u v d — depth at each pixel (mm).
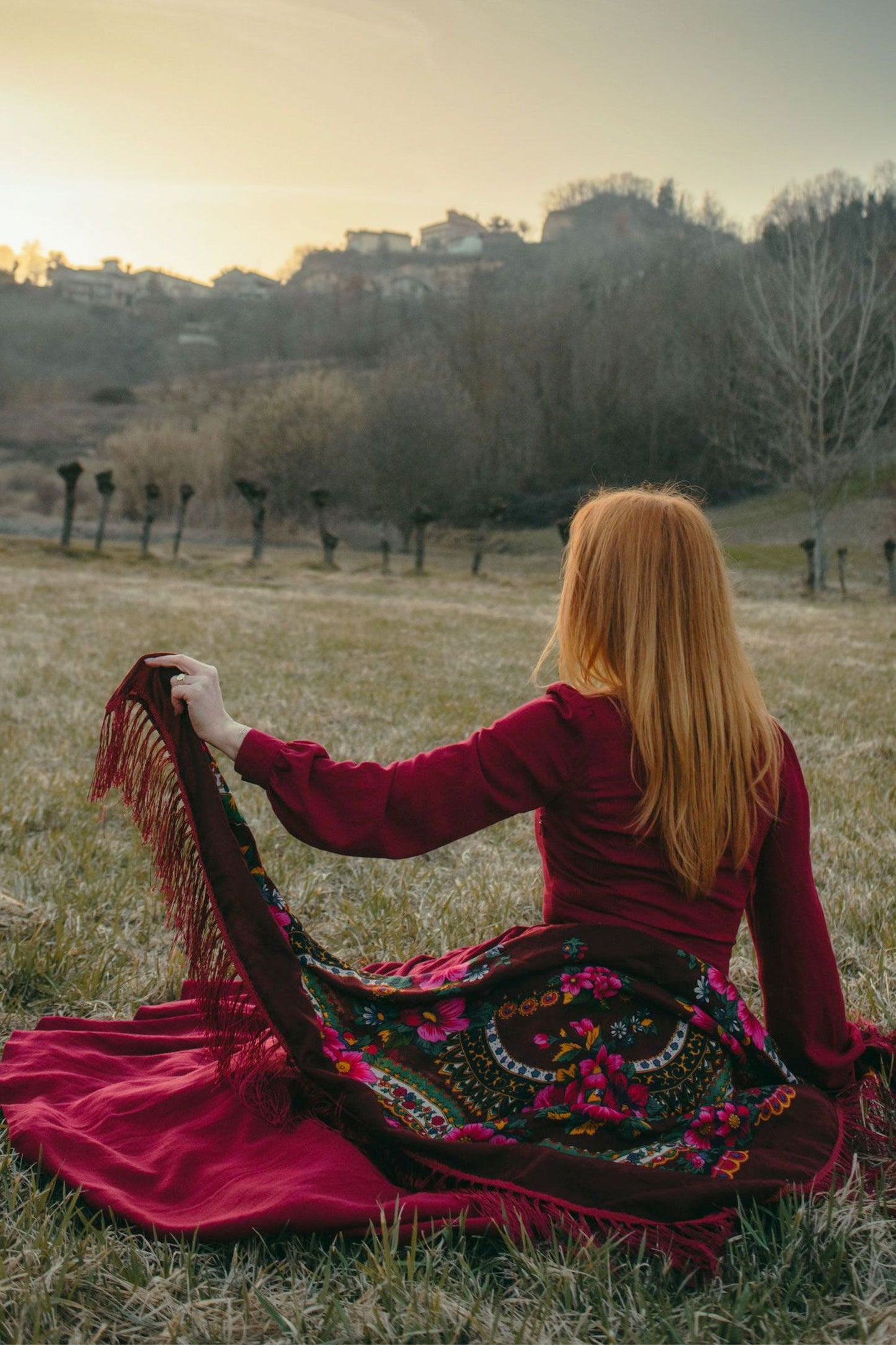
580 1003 2154
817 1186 2150
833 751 7457
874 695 10188
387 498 51219
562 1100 2139
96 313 188875
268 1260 2041
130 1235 2074
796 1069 2561
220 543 46844
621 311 70938
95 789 2408
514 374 69562
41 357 161000
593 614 2227
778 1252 2027
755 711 2236
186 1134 2387
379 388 54562
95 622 14727
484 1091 2172
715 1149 2193
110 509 56344
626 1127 2129
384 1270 1933
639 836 2166
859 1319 1870
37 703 8312
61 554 29547
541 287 89938
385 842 2105
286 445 52625
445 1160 2105
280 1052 2447
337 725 7922
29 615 15266
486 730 2164
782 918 2441
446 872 4688
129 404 118125
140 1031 2977
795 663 12727
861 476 53656
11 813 5113
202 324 167875
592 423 67375
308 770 2125
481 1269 2002
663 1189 2059
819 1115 2344
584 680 2285
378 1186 2168
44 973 3320
